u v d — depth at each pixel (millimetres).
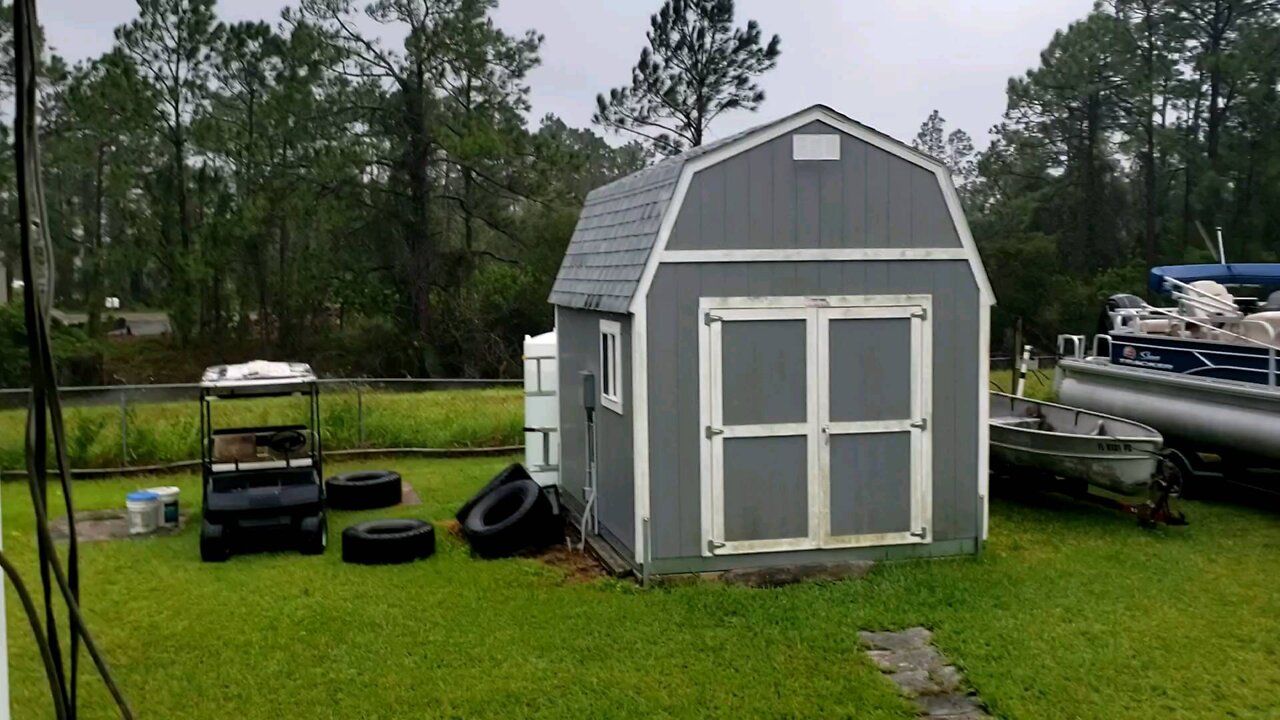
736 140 8656
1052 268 36969
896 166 8977
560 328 11797
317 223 32531
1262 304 13641
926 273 9078
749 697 6453
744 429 8812
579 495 10977
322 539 9906
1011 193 43062
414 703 6406
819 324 8891
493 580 8898
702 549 8805
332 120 32438
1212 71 34156
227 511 9586
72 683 2453
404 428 15742
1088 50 38125
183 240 34125
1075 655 7062
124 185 33188
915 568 8961
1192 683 6633
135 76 31594
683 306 8672
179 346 34875
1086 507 11766
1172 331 13797
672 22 33156
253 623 7840
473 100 32938
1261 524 10922
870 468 9070
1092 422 12320
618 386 9250
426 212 33969
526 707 6340
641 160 47219
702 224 8664
